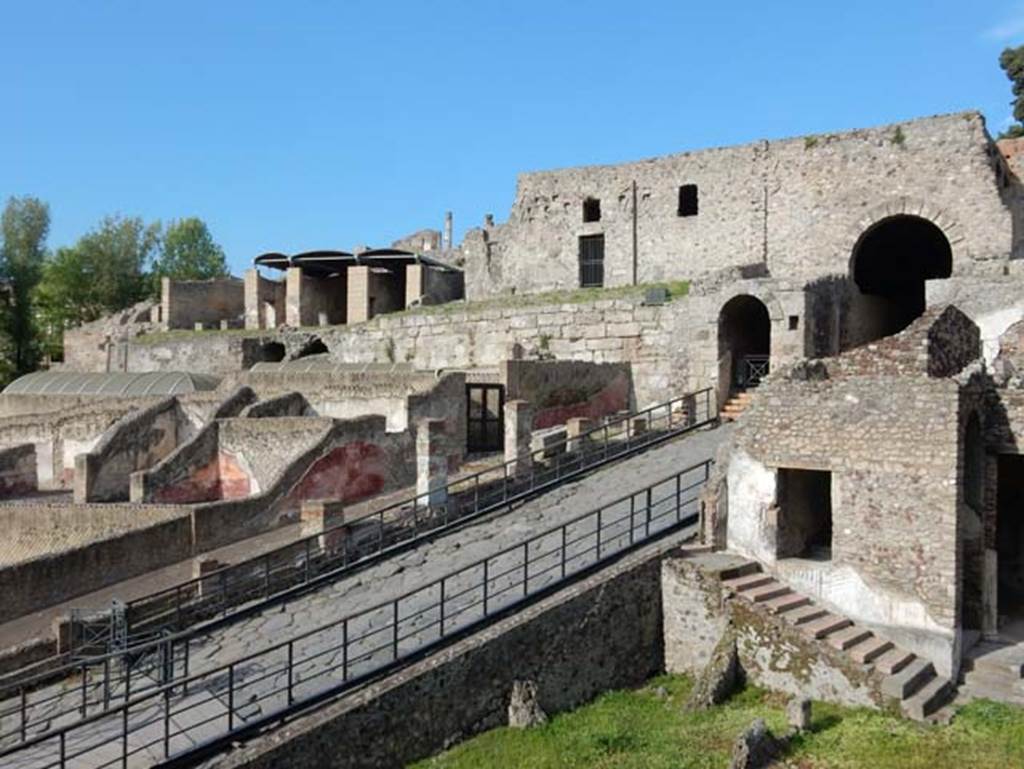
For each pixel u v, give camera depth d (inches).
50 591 753.6
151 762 448.1
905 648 573.6
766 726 486.9
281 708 478.6
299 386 1270.9
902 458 581.9
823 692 547.8
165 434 1197.1
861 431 599.2
